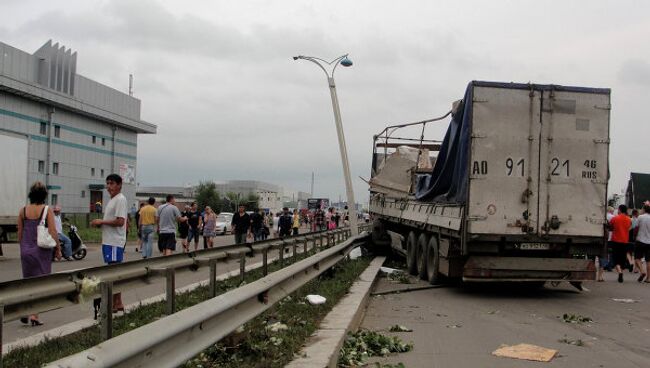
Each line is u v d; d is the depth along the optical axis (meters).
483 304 11.65
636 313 10.74
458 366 6.64
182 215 21.78
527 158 12.27
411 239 16.95
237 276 13.26
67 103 63.16
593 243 12.44
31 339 7.00
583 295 13.27
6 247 26.20
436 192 15.09
